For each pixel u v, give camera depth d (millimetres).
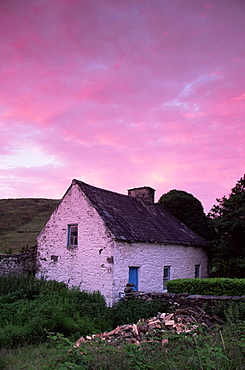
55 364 6012
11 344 8930
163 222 20328
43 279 16047
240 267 18734
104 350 6414
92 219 15211
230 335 7266
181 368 5641
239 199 19891
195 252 20984
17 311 10859
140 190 21812
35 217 50500
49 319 10133
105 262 14180
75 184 16594
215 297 10852
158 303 12250
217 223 20062
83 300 13203
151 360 6113
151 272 16156
